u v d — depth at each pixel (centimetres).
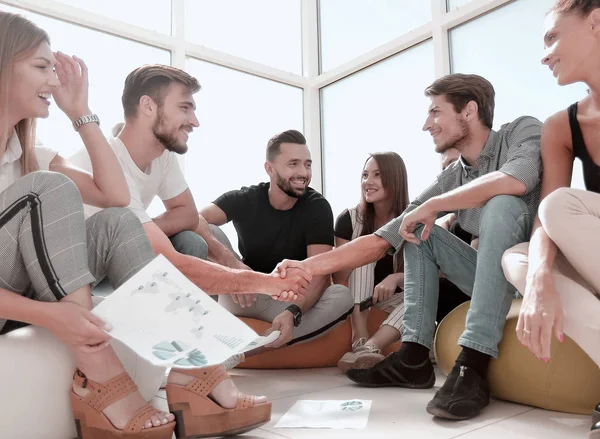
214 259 207
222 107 338
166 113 163
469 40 290
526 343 100
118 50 296
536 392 123
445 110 169
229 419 101
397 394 144
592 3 123
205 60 335
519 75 267
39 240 92
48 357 96
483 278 128
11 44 103
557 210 104
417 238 152
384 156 238
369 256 161
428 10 312
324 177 385
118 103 291
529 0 264
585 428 108
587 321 97
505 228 128
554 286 100
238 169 336
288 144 225
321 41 390
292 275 156
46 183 95
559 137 140
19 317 91
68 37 279
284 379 177
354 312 215
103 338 89
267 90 367
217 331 95
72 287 93
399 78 332
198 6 333
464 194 141
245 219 233
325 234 223
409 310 153
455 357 147
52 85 108
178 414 101
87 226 113
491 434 105
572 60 127
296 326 194
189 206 200
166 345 90
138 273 98
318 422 115
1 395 91
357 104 360
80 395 96
